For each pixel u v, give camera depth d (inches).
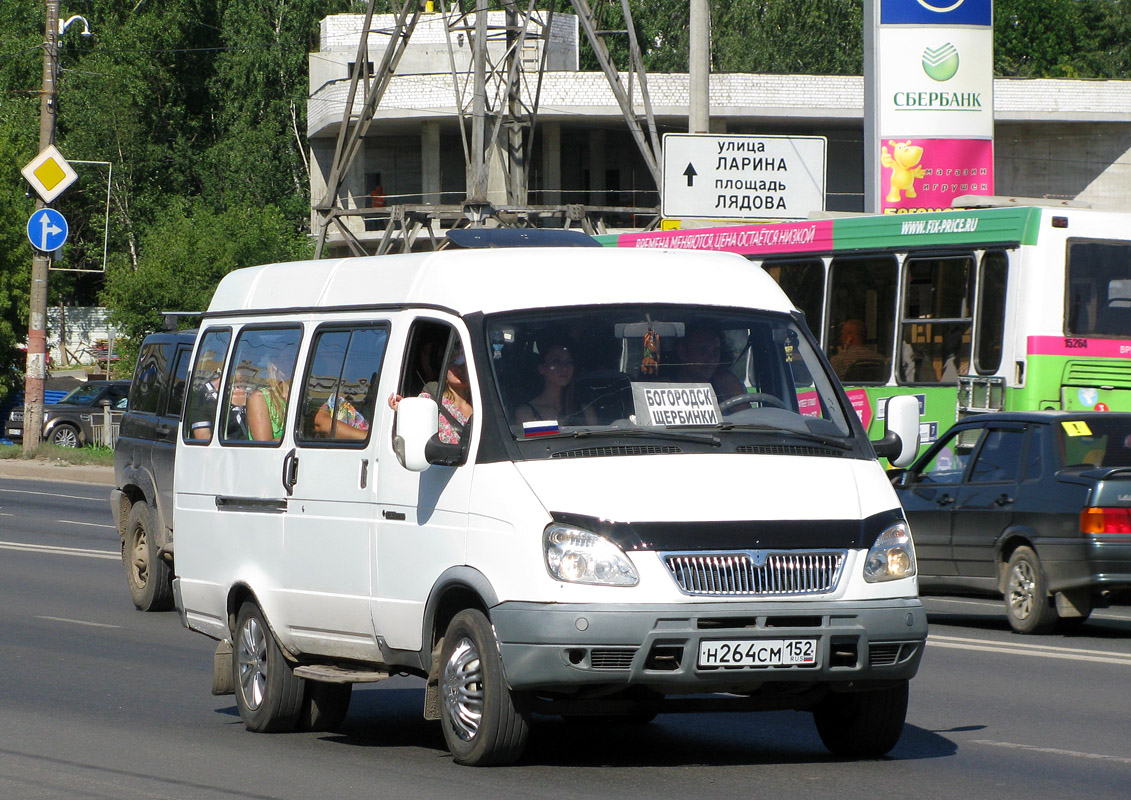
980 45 3986.2
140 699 1405.0
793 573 974.4
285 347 1239.5
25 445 4992.6
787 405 1087.0
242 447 1259.8
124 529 2112.5
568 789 980.6
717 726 1257.4
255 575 1230.9
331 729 1248.2
